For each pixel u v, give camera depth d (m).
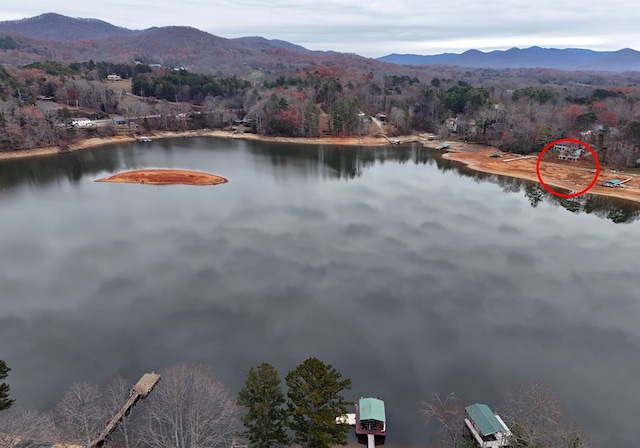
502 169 146.88
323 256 76.25
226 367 48.97
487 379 48.25
